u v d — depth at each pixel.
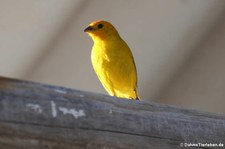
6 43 11.92
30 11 11.29
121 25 12.06
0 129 4.32
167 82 12.66
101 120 4.88
